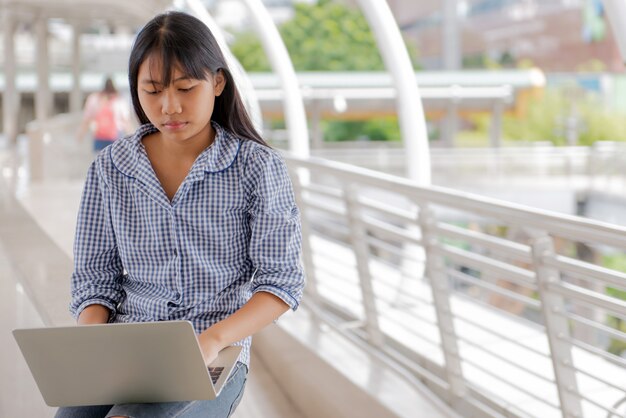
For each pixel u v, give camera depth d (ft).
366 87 76.02
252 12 32.48
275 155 7.47
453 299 20.07
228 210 7.32
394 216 14.70
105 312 7.61
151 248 7.34
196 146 7.41
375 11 22.95
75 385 6.85
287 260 7.39
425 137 23.50
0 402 12.62
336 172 16.46
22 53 81.71
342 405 13.32
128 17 47.37
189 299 7.36
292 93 32.96
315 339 15.33
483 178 76.54
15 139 61.41
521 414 12.96
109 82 44.01
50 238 20.06
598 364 15.79
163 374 6.63
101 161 7.47
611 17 13.20
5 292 14.84
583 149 76.18
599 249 88.07
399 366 14.66
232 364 7.08
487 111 78.74
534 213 10.39
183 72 6.95
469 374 14.90
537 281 10.78
